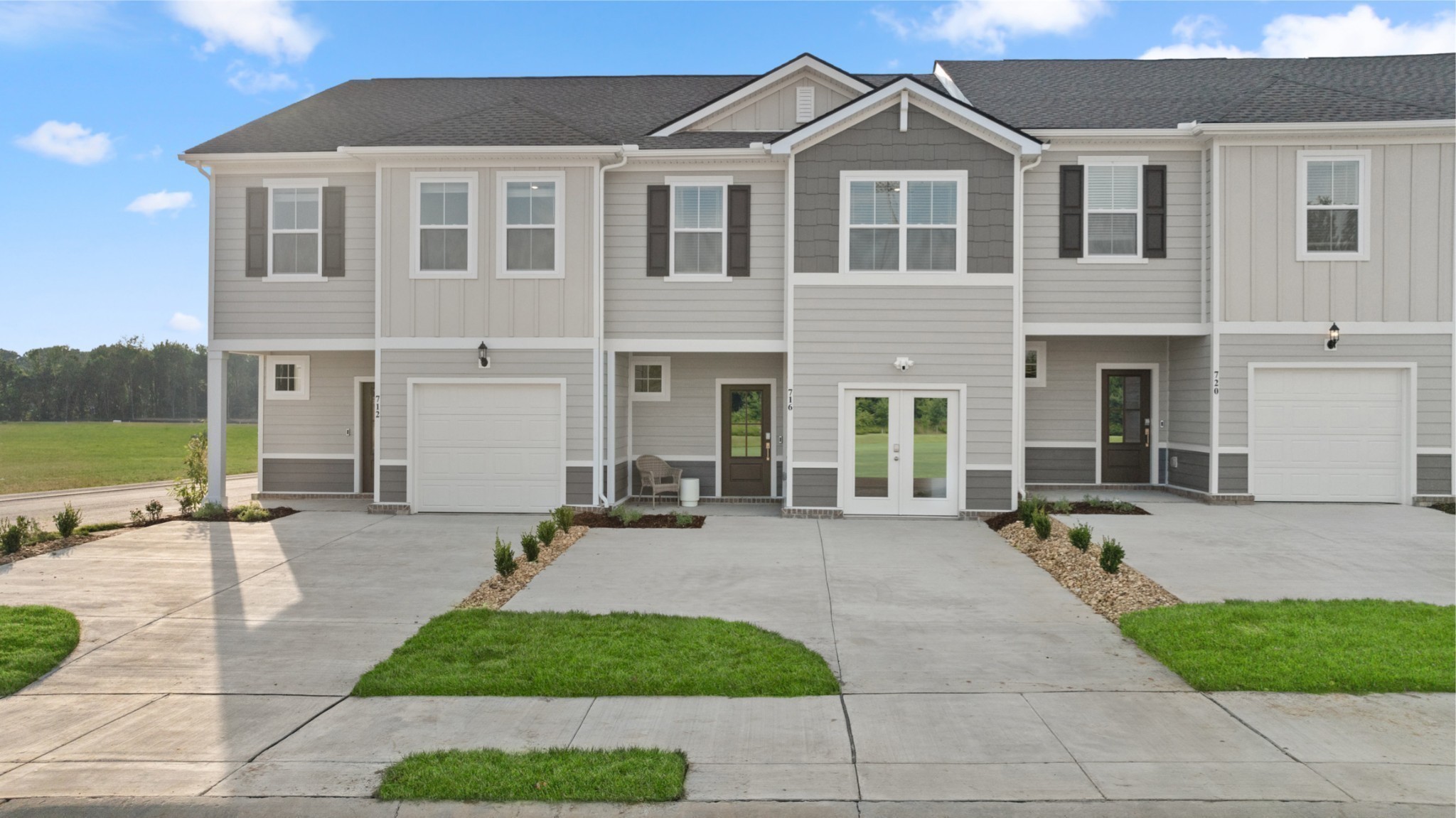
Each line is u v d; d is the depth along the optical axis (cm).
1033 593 868
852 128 1323
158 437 4666
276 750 498
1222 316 1362
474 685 596
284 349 1434
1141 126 1382
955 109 1293
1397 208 1338
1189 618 735
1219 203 1355
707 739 509
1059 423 1569
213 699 584
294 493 1612
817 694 584
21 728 535
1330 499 1367
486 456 1374
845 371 1326
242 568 985
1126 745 496
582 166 1354
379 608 820
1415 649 651
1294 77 1570
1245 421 1365
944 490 1323
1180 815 419
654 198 1399
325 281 1428
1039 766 470
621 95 1731
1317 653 642
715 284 1396
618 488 1470
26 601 839
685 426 1557
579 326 1357
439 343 1367
